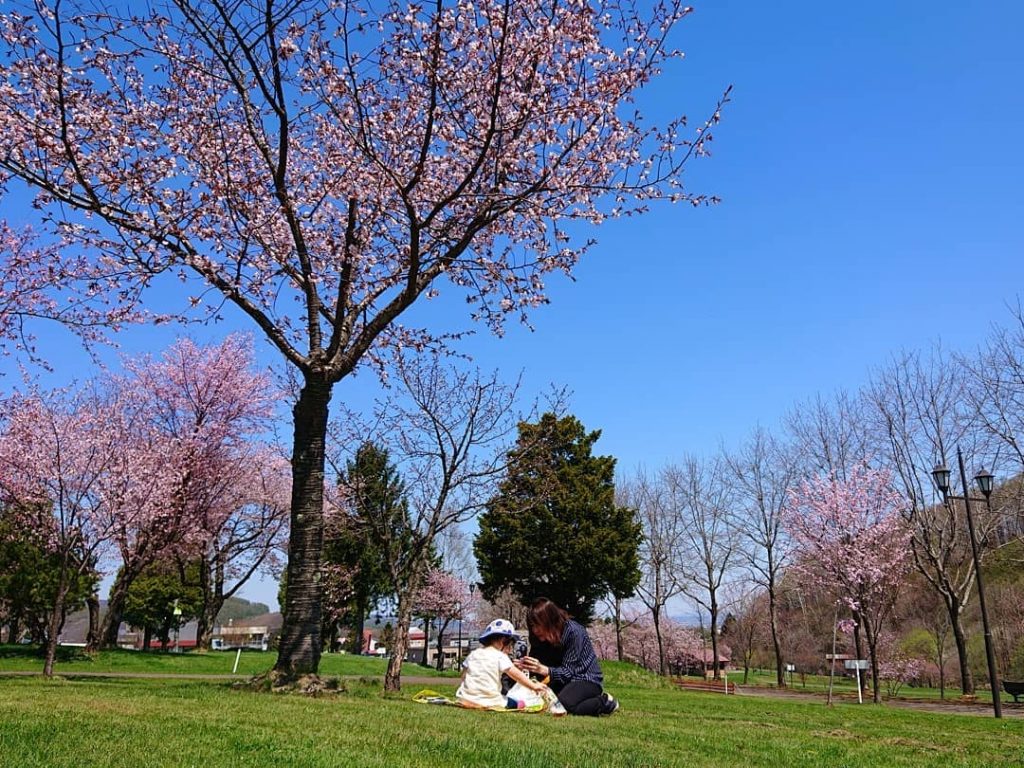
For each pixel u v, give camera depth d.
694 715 11.09
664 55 11.13
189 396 26.22
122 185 10.88
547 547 34.66
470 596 48.00
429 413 15.36
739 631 59.06
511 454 16.14
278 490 31.86
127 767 3.66
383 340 13.91
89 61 10.69
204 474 25.98
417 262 10.26
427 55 10.59
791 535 29.83
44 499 20.16
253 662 28.73
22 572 24.41
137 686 10.03
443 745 4.83
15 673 17.41
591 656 7.87
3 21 10.19
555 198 11.69
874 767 5.34
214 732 4.95
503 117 11.18
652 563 40.78
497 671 7.58
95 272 11.59
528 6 10.64
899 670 35.94
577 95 11.20
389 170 10.01
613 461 37.03
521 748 4.84
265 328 10.40
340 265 12.69
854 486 27.69
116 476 19.44
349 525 16.61
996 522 27.41
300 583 9.68
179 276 11.95
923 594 39.75
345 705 7.38
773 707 16.78
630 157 11.50
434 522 14.73
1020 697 29.81
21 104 10.80
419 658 59.50
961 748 7.26
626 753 5.00
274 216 11.62
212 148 11.69
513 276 12.45
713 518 40.12
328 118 12.30
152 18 10.29
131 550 25.05
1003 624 37.31
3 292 13.64
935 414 27.48
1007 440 24.70
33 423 19.20
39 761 3.64
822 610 51.50
